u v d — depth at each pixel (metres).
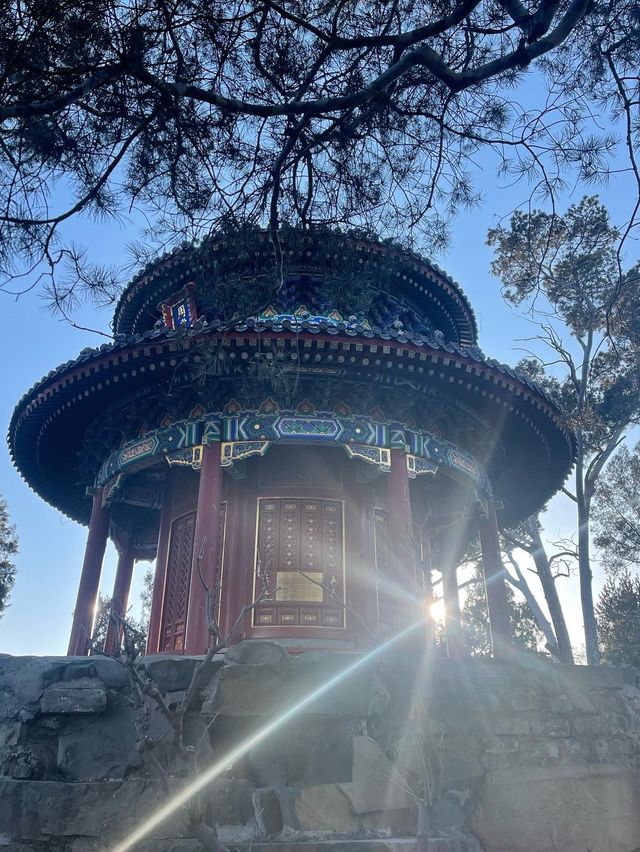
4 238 8.90
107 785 11.10
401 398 22.08
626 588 45.66
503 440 25.72
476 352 20.56
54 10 7.76
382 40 8.70
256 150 10.33
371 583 21.80
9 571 50.28
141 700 8.91
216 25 9.18
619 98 10.37
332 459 23.41
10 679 12.24
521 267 27.69
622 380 31.39
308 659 12.39
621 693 14.13
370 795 11.06
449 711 12.50
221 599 21.16
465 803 11.66
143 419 23.41
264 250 10.86
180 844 10.26
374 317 25.16
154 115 9.30
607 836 12.07
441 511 26.86
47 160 9.09
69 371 20.84
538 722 12.86
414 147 10.70
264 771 11.40
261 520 22.33
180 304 23.03
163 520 24.91
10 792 10.90
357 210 11.07
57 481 28.08
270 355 12.30
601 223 28.09
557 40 8.36
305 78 9.72
